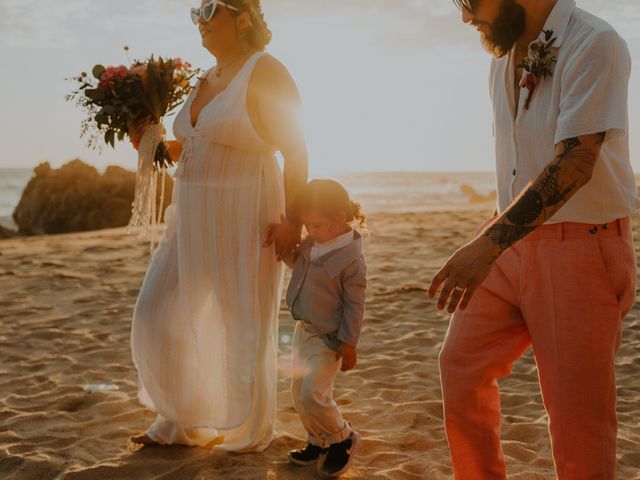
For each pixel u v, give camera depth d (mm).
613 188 2068
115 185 39906
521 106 2189
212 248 3207
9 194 80188
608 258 2100
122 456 3369
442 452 3455
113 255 11055
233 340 3211
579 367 2107
